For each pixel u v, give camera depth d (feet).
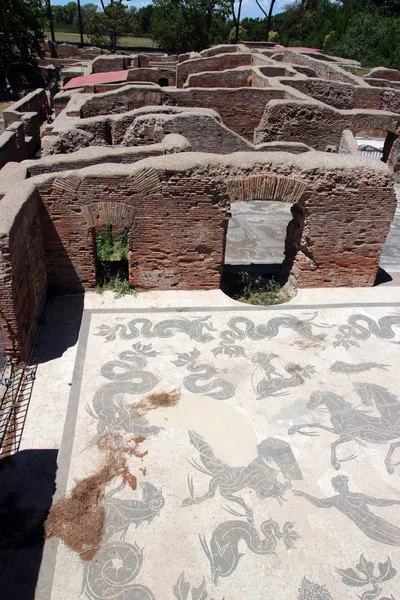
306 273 36.60
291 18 206.69
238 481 21.47
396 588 17.79
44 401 25.41
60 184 30.71
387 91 71.92
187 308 33.94
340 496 21.08
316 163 32.24
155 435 23.58
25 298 27.94
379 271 41.55
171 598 17.15
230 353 29.50
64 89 78.07
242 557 18.51
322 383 27.53
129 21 176.35
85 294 35.04
